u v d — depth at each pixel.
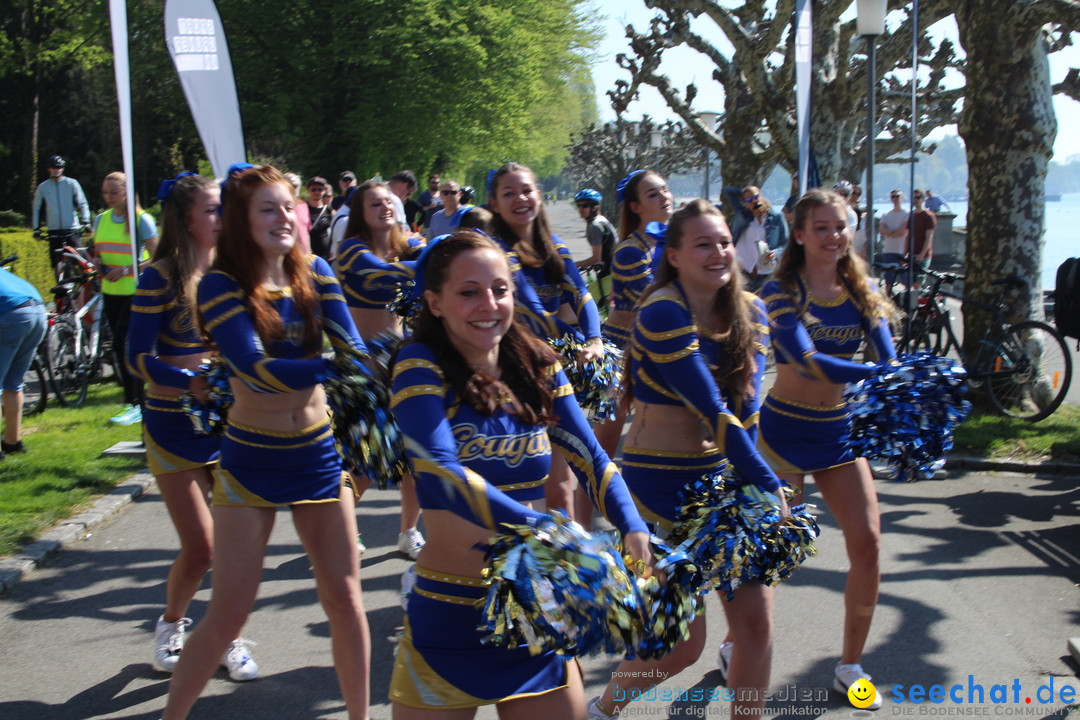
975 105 8.23
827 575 4.95
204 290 3.03
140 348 3.67
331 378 3.06
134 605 4.66
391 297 5.09
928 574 4.96
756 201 11.66
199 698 3.74
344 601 3.21
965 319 8.51
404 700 2.34
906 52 16.69
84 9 30.81
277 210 3.02
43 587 4.89
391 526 5.83
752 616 2.98
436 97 25.88
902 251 14.38
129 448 7.37
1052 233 44.41
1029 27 7.72
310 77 26.47
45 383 8.88
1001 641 4.18
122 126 6.68
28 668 3.99
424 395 2.32
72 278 9.95
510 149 29.95
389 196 5.21
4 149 33.09
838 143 15.91
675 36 19.08
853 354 3.83
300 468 3.15
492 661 2.31
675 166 39.22
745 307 3.09
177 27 6.68
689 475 3.11
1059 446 6.98
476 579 2.34
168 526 5.84
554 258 4.67
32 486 6.27
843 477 3.57
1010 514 5.88
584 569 2.10
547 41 29.66
